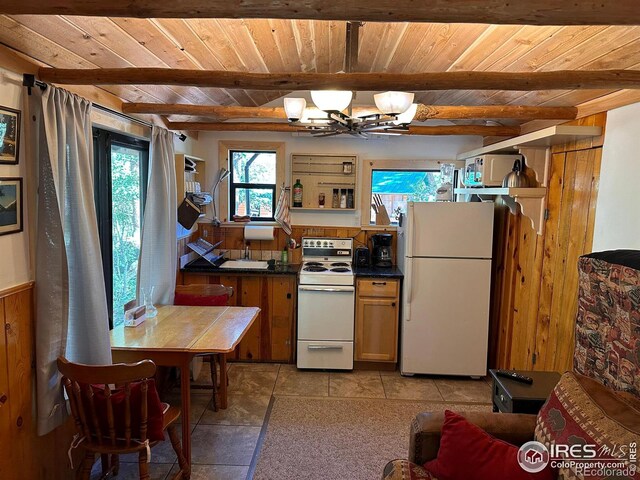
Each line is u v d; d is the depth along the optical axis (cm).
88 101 217
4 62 169
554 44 203
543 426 162
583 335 195
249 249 433
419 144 417
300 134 409
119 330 255
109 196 270
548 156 292
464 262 357
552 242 285
